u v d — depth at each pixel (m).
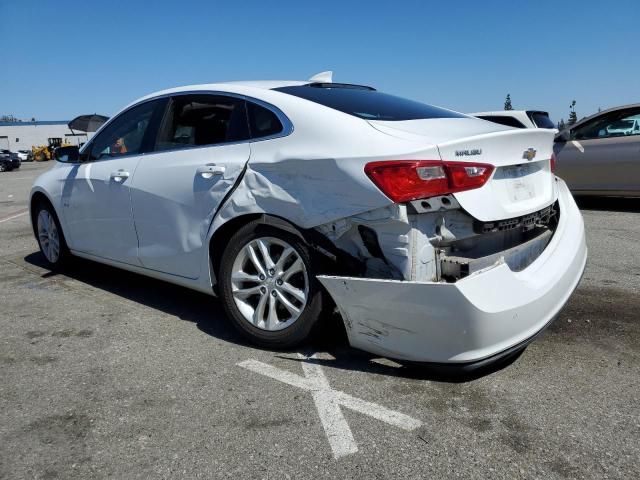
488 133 2.76
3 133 74.31
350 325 2.78
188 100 3.71
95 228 4.33
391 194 2.55
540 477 2.04
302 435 2.33
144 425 2.43
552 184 3.36
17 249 6.35
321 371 2.91
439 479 2.04
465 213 2.65
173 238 3.60
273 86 3.44
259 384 2.79
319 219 2.81
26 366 3.05
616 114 8.16
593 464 2.11
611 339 3.30
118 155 4.17
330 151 2.79
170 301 4.19
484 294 2.43
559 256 3.03
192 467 2.14
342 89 3.57
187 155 3.54
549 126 10.14
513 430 2.34
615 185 8.14
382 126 2.81
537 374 2.85
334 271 2.93
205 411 2.54
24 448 2.28
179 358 3.12
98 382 2.84
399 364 2.97
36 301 4.25
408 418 2.44
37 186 5.01
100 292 4.46
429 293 2.46
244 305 3.27
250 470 2.11
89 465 2.16
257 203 3.07
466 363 2.49
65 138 78.50
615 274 4.73
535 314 2.63
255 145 3.16
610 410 2.49
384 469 2.10
